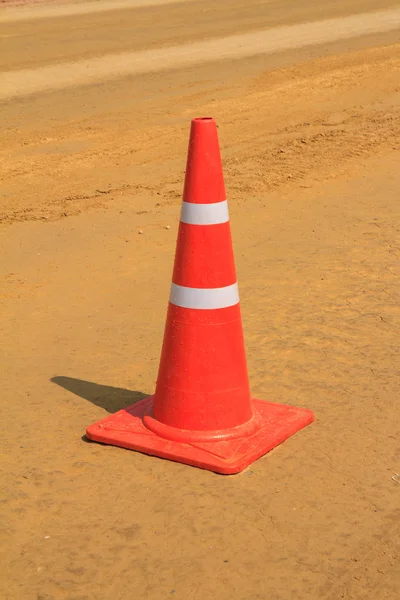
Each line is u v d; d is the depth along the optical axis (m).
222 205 4.87
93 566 4.00
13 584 3.89
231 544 4.14
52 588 3.86
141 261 8.84
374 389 5.79
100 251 9.20
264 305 7.36
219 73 20.42
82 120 16.33
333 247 8.95
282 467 4.81
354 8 29.97
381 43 23.52
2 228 10.16
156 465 4.84
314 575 3.92
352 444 5.07
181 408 4.96
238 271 8.31
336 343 6.56
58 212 10.77
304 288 7.77
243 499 4.49
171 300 4.98
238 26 27.34
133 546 4.14
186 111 16.66
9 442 5.15
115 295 7.86
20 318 7.36
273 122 15.42
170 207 10.87
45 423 5.39
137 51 23.53
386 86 17.69
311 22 27.61
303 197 11.05
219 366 4.93
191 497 4.52
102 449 5.05
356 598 3.78
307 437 5.15
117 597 3.79
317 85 18.12
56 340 6.83
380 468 4.82
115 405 5.62
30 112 17.22
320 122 15.16
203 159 4.79
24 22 29.22
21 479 4.73
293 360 6.27
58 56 22.95
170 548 4.12
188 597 3.79
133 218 10.43
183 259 4.89
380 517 4.36
